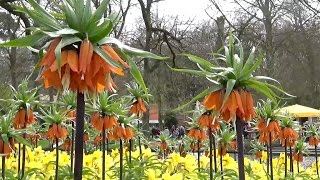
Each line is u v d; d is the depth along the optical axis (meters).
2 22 29.62
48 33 2.55
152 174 5.79
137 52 2.77
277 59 35.59
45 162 6.99
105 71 2.66
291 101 38.44
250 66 3.60
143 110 8.36
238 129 3.70
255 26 34.34
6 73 35.34
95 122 6.03
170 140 11.98
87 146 11.36
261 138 7.57
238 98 3.54
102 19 2.73
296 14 33.59
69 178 6.44
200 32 32.16
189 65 29.19
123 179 7.01
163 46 32.06
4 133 5.07
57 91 2.70
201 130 8.19
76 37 2.59
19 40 2.63
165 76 34.19
